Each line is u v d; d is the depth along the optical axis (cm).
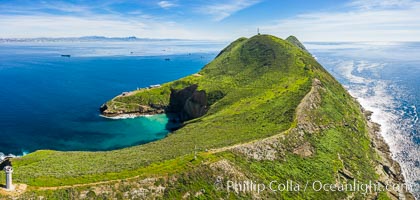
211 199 6825
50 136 13475
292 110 11506
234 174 7481
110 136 13725
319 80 15250
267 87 15188
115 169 7144
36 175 6619
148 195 6494
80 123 15338
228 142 9025
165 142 10188
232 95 15138
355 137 11738
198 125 12000
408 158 11275
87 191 6181
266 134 9712
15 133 13638
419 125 14662
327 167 9156
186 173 7075
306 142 9912
